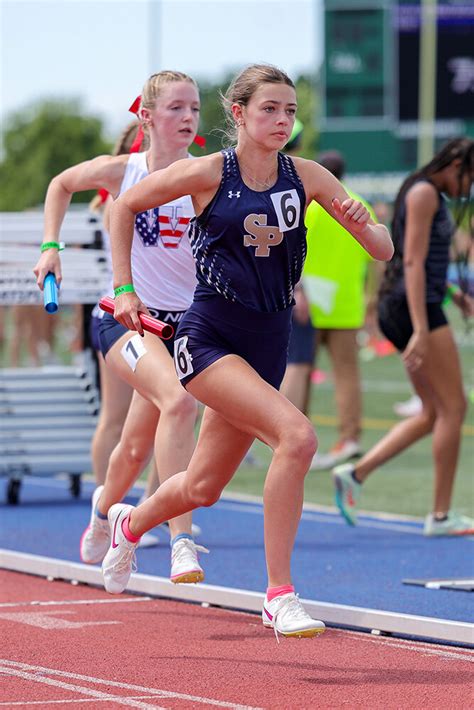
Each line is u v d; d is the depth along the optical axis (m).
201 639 13.38
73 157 157.75
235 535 20.62
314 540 20.12
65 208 15.48
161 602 15.39
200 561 18.14
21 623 14.03
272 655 12.68
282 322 12.20
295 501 11.77
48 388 24.44
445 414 20.31
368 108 80.88
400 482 26.97
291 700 10.92
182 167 12.02
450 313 68.88
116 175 15.24
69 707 10.63
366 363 57.09
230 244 11.86
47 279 14.77
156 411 14.69
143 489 26.55
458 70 78.88
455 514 20.56
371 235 12.22
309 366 27.53
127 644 13.10
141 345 14.53
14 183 160.12
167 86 14.95
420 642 13.34
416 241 19.61
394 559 18.39
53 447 24.25
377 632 13.74
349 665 12.29
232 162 11.91
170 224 14.91
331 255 28.28
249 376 11.85
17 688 11.26
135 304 12.51
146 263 15.09
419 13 79.06
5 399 24.16
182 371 12.24
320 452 31.33
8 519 22.22
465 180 19.72
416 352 19.72
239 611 14.85
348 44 80.56
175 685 11.43
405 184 20.02
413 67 79.75
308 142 103.19
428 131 79.69
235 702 10.83
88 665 12.16
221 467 12.46
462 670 12.08
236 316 11.98
